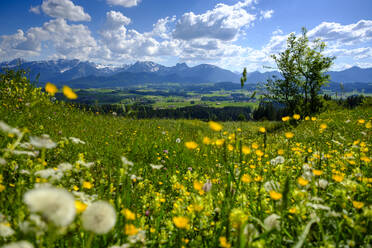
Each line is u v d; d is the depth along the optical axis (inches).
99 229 37.6
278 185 92.2
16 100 255.1
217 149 190.1
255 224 76.3
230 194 84.8
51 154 145.9
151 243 73.1
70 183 101.4
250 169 140.8
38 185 63.2
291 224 79.7
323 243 69.2
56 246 61.4
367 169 124.0
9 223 58.7
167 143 248.5
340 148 205.6
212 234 79.8
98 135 244.5
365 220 71.3
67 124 254.2
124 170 87.2
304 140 324.8
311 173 92.3
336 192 86.4
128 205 90.6
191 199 101.1
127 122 348.8
